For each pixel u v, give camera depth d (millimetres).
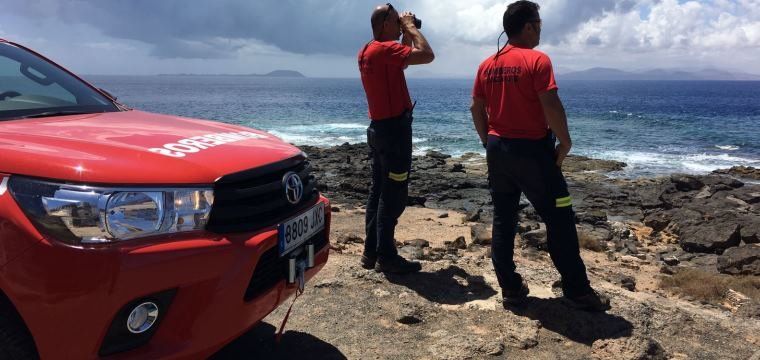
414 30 4469
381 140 4625
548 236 4145
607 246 9875
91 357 2232
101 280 2178
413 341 3791
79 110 3541
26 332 2324
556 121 3777
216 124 3654
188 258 2348
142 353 2312
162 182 2389
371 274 4941
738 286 7117
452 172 21391
